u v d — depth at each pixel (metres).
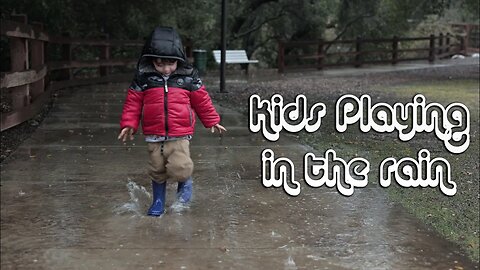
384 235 3.80
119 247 3.51
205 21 18.98
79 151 6.09
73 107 9.48
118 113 8.88
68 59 12.45
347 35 25.23
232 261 3.34
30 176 5.06
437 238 3.76
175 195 4.54
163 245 3.56
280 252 3.49
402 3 19.23
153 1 14.73
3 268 3.21
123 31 16.02
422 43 29.39
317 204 4.43
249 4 22.45
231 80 15.54
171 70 3.93
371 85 14.24
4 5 11.81
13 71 7.27
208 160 5.80
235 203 4.41
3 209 4.17
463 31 31.14
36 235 3.69
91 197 4.49
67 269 3.20
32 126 7.63
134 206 4.29
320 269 3.26
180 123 3.96
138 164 5.55
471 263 3.37
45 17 12.71
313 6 22.50
